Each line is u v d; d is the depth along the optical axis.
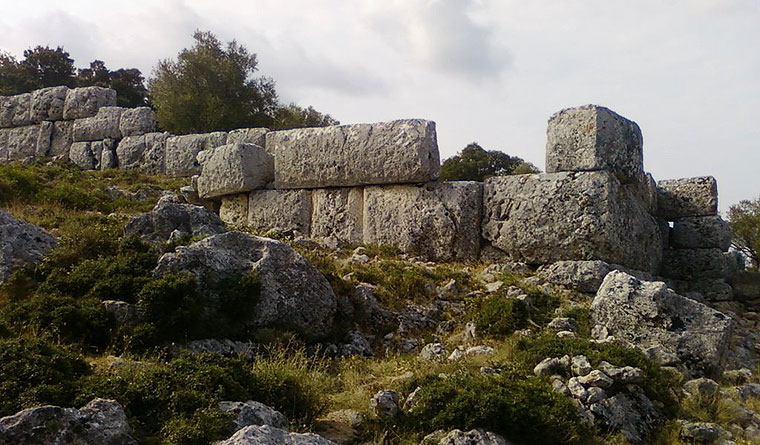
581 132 10.97
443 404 5.68
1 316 6.96
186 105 23.48
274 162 13.97
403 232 12.12
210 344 7.25
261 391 5.80
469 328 8.68
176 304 7.40
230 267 8.12
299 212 13.27
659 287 8.27
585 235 10.56
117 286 7.55
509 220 11.34
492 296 9.36
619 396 6.24
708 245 12.59
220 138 17.22
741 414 6.53
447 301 9.62
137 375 5.50
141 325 7.12
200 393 5.26
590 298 9.95
